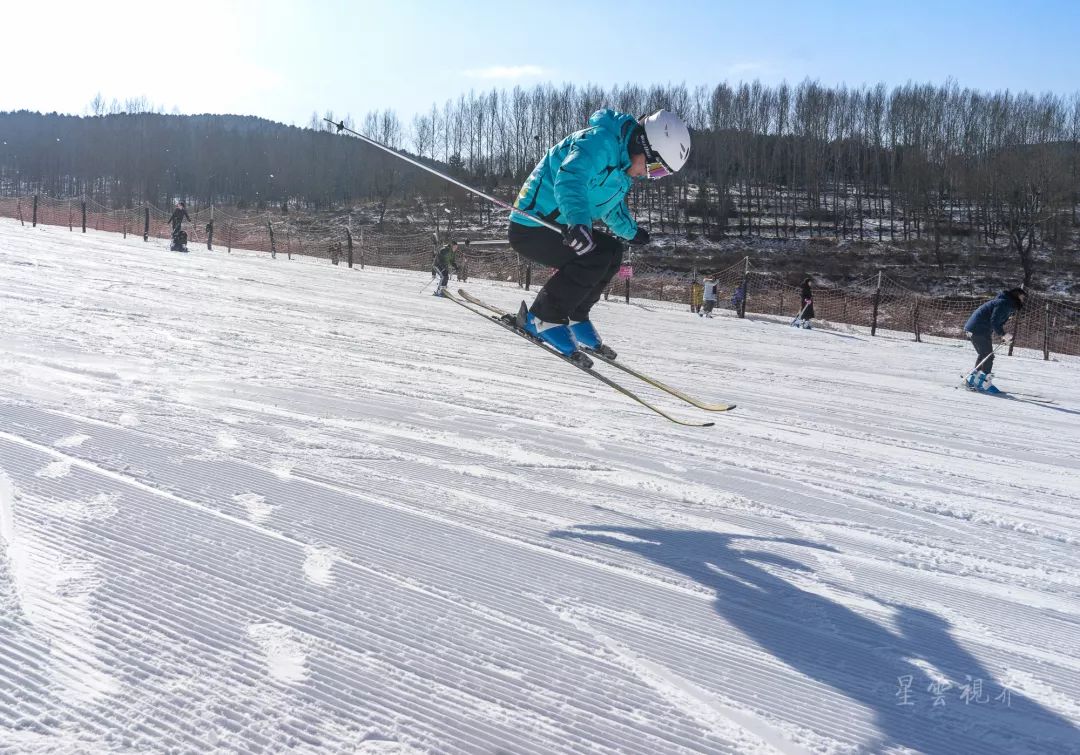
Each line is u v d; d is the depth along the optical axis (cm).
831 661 278
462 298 504
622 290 3019
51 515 333
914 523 463
